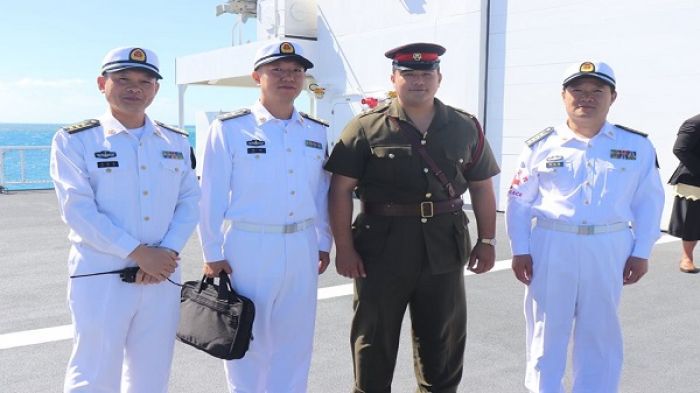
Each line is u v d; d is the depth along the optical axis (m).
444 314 3.22
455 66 11.84
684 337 4.67
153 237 2.76
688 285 6.09
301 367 3.21
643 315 5.18
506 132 11.14
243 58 16.05
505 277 6.50
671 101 8.90
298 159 3.12
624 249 3.15
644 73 9.18
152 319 2.77
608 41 9.57
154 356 2.80
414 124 3.11
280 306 3.12
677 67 8.79
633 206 3.24
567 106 3.17
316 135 3.28
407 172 3.07
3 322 5.06
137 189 2.71
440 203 3.13
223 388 3.81
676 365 4.15
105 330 2.66
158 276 2.68
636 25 9.21
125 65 2.64
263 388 3.19
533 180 3.27
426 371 3.31
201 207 3.08
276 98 3.09
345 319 5.14
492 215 3.41
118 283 2.68
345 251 3.21
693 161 6.15
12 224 10.38
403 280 3.13
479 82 11.39
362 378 3.26
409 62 3.03
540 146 3.25
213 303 2.99
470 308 5.43
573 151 3.14
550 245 3.16
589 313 3.14
